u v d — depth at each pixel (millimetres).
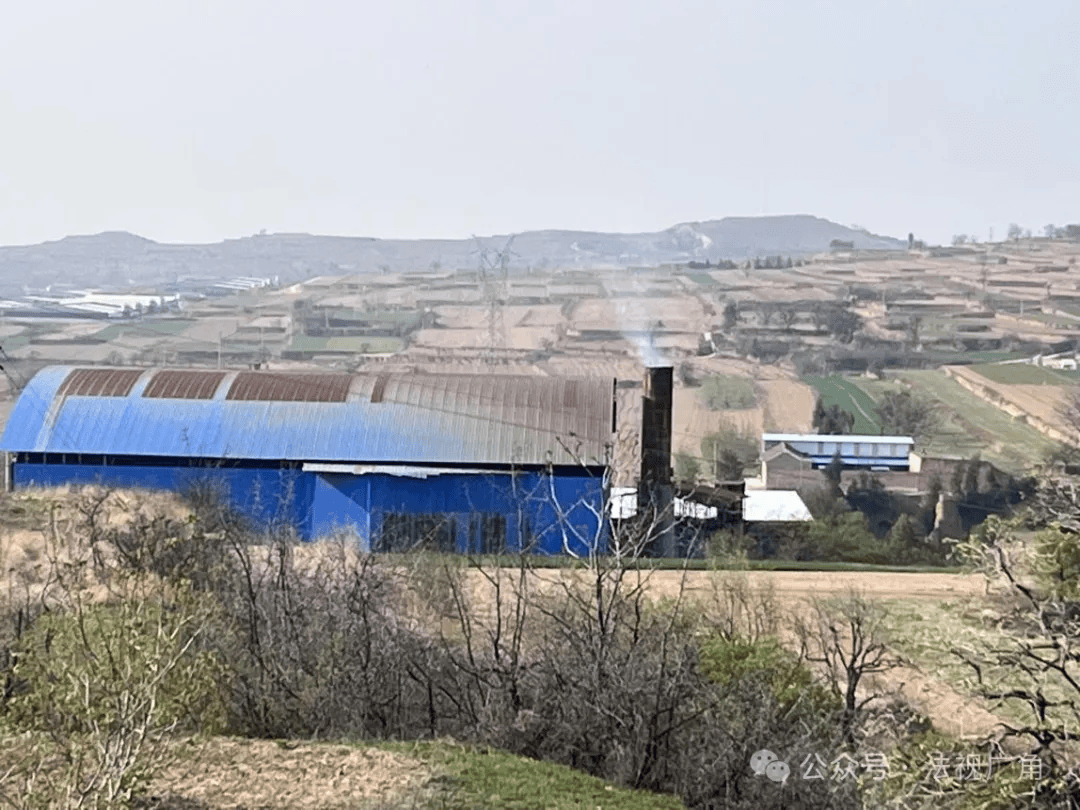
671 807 21031
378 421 51719
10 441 51062
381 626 26641
